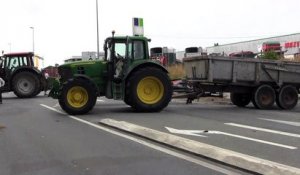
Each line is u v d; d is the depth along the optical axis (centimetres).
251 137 1132
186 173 785
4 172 806
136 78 1705
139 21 2639
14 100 2425
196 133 1191
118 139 1116
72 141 1095
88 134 1195
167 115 1609
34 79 2648
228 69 1872
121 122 1351
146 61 1738
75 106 1642
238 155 870
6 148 1021
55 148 1012
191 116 1580
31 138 1146
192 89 1962
